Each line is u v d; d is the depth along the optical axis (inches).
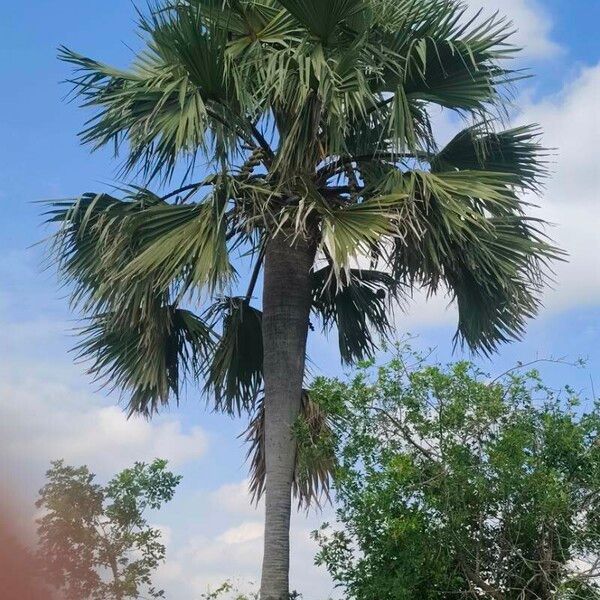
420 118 374.6
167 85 351.6
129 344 393.1
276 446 355.6
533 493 298.5
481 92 366.3
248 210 356.2
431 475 307.4
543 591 303.7
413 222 353.4
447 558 301.7
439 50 358.0
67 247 374.9
